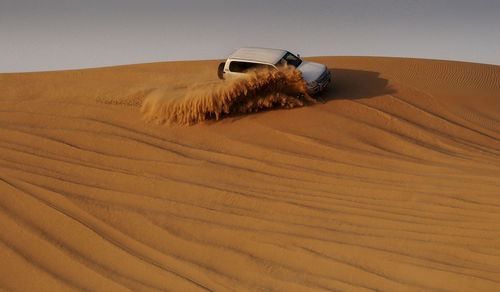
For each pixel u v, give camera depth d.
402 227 6.04
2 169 8.07
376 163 8.14
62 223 6.50
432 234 5.79
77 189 7.44
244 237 6.14
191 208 6.90
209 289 5.21
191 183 7.66
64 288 5.30
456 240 5.59
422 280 5.04
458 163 8.05
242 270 5.50
